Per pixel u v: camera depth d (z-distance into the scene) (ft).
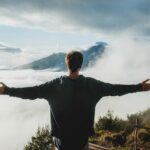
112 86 10.78
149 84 10.96
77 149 10.59
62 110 10.31
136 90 10.94
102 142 47.91
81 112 10.38
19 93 10.28
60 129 10.41
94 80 10.74
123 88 10.80
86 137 10.61
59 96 10.34
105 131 52.65
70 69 10.53
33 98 10.45
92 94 10.52
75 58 10.40
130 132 50.44
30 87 10.38
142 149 39.99
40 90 10.37
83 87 10.46
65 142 10.48
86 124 10.52
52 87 10.41
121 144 46.52
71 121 10.34
